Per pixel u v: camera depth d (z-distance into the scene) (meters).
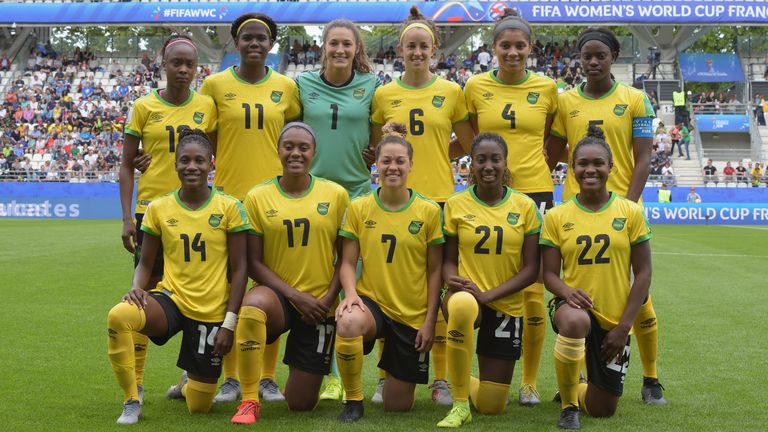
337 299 5.28
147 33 45.44
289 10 32.53
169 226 5.20
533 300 5.62
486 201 5.36
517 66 6.04
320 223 5.27
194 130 5.50
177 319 5.09
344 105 6.15
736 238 19.91
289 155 5.20
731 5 32.03
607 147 5.11
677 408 5.22
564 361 4.75
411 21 6.16
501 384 5.16
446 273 5.29
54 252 14.91
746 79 34.34
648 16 32.06
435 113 6.06
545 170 6.16
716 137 33.31
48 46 37.19
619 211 5.12
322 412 5.21
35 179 29.89
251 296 4.99
